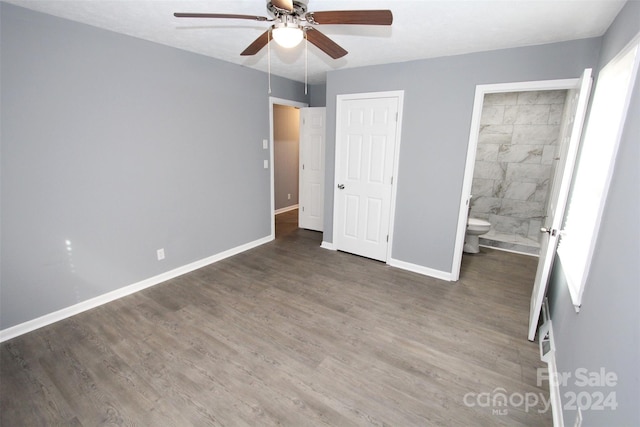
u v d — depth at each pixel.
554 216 2.10
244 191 3.97
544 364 2.04
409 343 2.24
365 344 2.22
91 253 2.59
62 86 2.27
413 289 3.08
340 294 2.95
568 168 2.00
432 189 3.26
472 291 3.05
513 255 4.11
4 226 2.12
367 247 3.87
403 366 2.01
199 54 3.15
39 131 2.20
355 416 1.64
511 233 4.82
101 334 2.28
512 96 4.52
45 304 2.38
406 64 3.18
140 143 2.79
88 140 2.45
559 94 4.25
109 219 2.67
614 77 1.78
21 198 2.17
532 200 4.62
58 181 2.33
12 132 2.08
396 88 3.29
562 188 2.03
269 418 1.62
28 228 2.23
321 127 4.67
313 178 4.92
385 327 2.43
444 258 3.31
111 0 1.92
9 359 2.00
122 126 2.65
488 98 4.66
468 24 2.17
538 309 2.22
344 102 3.70
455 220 3.18
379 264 3.70
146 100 2.79
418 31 2.32
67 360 2.01
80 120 2.39
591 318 1.38
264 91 4.01
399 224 3.55
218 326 2.41
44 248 2.32
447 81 2.98
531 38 2.41
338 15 1.49
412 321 2.52
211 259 3.66
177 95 3.02
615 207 1.28
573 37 2.36
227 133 3.60
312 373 1.93
